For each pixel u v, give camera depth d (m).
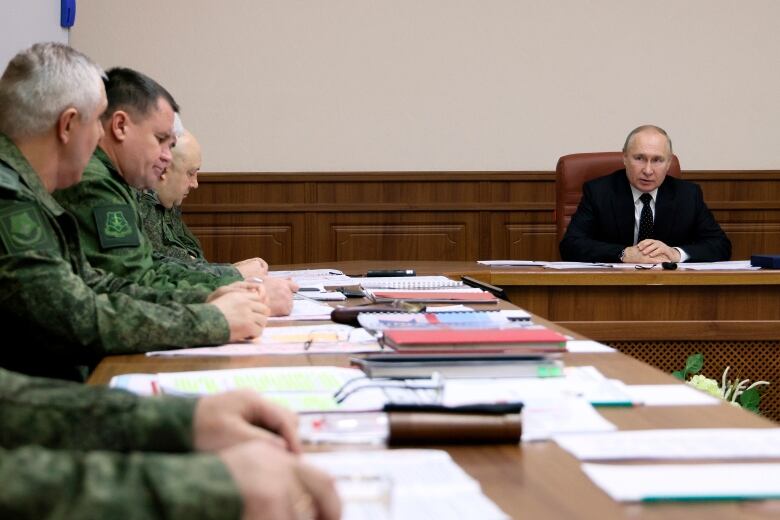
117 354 2.05
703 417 1.46
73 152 2.39
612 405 1.54
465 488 1.09
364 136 7.21
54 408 1.13
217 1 7.06
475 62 7.21
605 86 7.26
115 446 1.11
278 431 1.15
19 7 4.58
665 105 7.28
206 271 3.53
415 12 7.17
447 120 7.24
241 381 1.69
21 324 2.03
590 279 4.07
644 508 1.05
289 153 7.18
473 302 2.91
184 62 7.06
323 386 1.64
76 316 2.02
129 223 2.93
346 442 1.31
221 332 2.13
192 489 0.75
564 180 5.55
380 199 7.18
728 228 7.24
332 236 7.16
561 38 7.23
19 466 0.75
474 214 7.21
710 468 1.18
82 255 2.46
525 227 7.23
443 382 1.60
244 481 0.76
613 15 7.22
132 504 0.74
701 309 4.07
